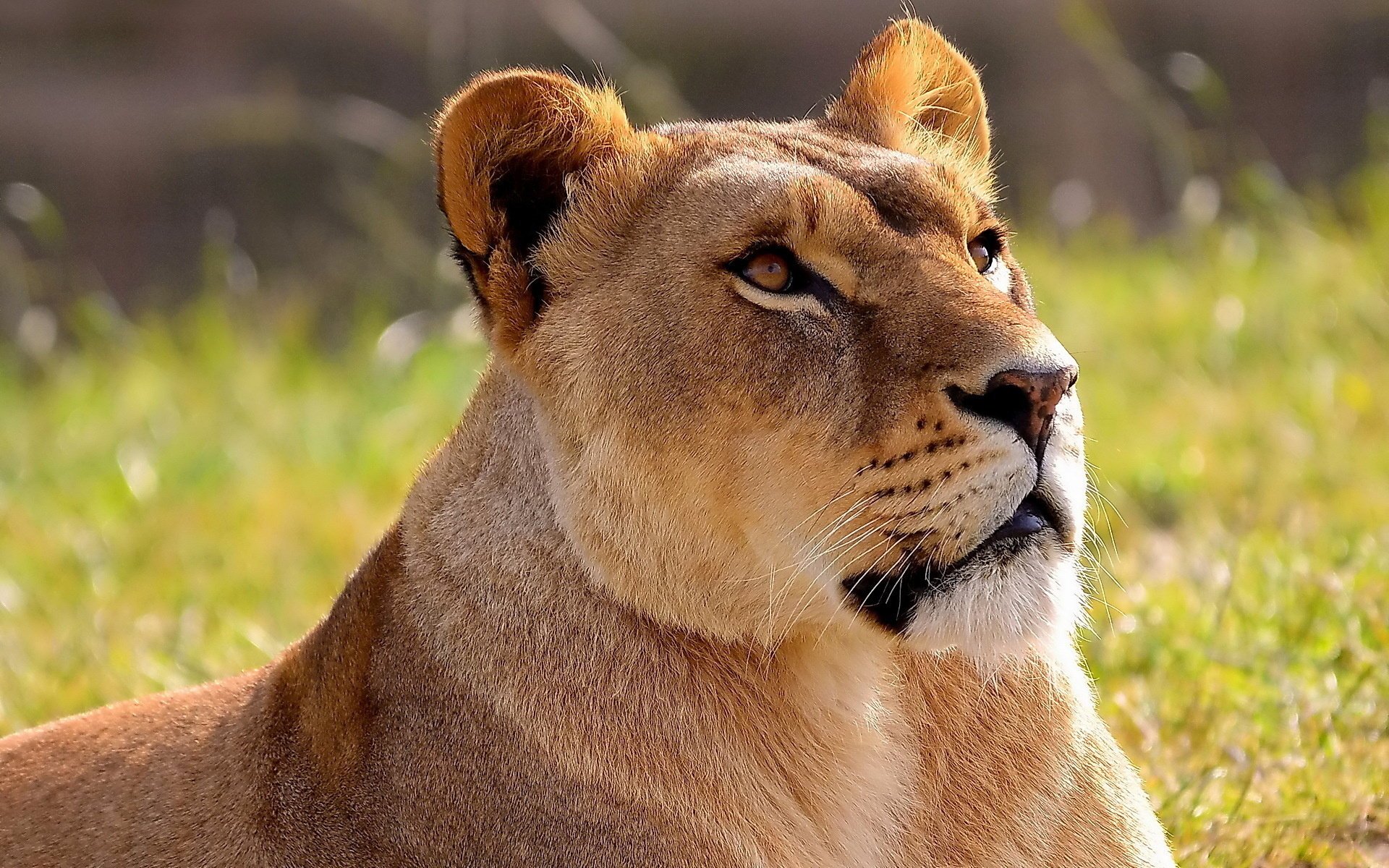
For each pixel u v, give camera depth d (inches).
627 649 241.9
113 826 265.6
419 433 630.5
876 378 235.1
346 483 585.0
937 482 231.0
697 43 1318.9
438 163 254.5
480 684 243.6
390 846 244.1
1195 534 443.5
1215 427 523.5
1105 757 258.8
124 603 477.7
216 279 956.0
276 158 1165.1
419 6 979.3
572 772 237.8
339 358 798.5
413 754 245.3
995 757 249.1
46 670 421.7
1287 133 1088.2
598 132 261.9
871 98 285.4
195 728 272.4
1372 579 375.6
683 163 256.7
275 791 254.4
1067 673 255.9
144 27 1390.3
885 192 249.4
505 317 254.5
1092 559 268.1
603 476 243.3
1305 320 593.6
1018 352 228.1
